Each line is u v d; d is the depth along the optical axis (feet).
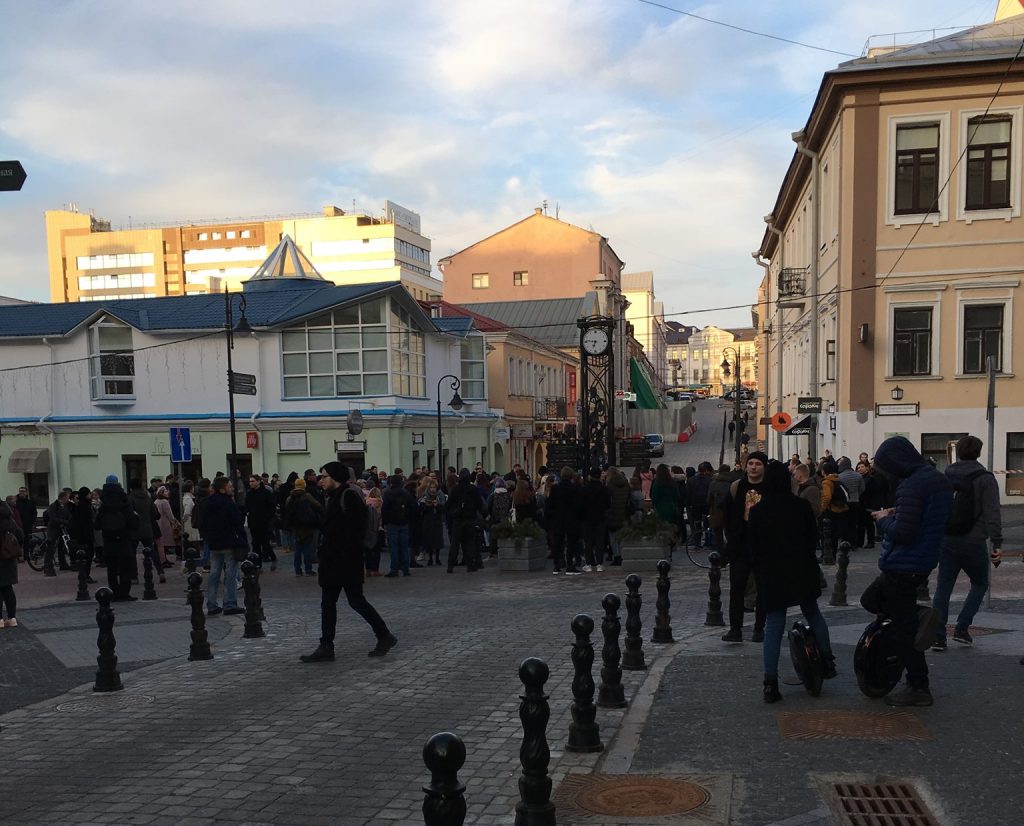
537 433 153.58
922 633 19.90
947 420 77.71
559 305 190.08
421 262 388.37
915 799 14.96
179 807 16.42
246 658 29.89
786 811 14.67
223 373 94.63
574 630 19.12
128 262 387.55
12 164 23.77
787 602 21.15
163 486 64.54
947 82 76.48
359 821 15.51
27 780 18.29
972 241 77.00
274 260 114.93
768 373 155.53
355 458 92.84
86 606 44.50
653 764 17.35
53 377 97.71
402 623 35.76
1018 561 47.19
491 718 21.58
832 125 84.07
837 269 81.15
